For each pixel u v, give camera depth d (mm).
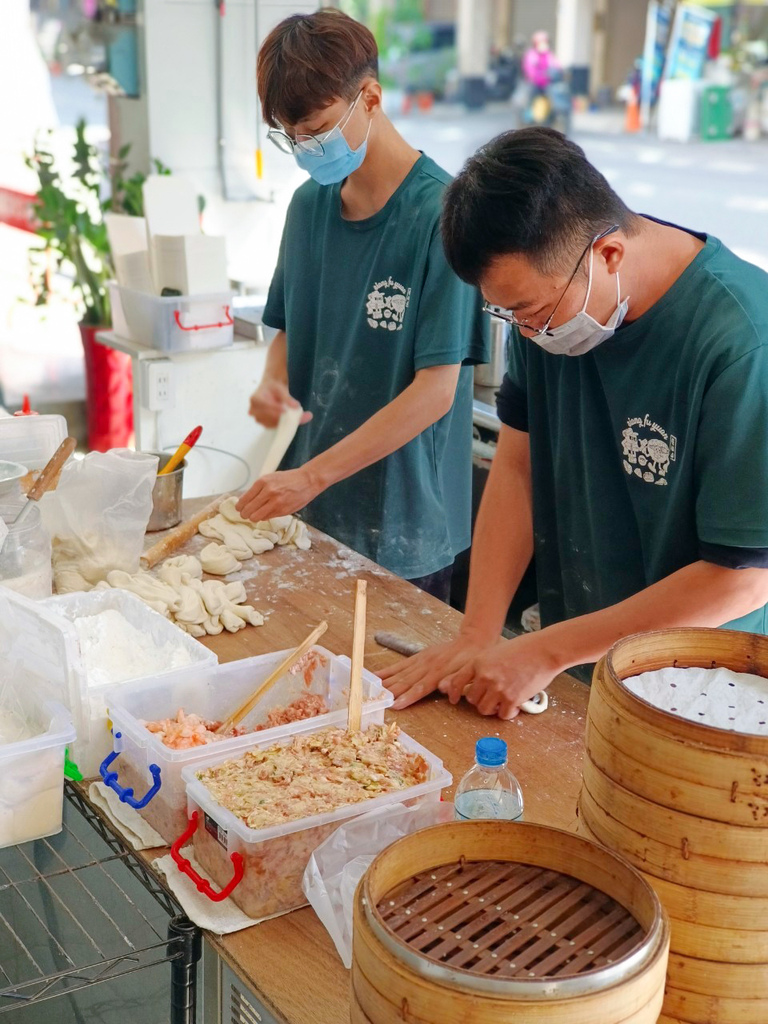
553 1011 749
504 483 1791
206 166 4367
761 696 1014
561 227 1245
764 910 874
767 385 1306
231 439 3695
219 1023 1191
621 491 1608
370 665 1690
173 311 3404
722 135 5523
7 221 5492
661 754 880
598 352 1503
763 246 3965
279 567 2057
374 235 2162
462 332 2084
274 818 1146
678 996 923
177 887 1192
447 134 11727
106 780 1341
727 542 1328
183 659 1528
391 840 1192
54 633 1366
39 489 1697
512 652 1521
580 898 914
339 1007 1027
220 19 4141
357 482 2312
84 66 4367
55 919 1660
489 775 1231
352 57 1890
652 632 1071
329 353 2322
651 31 5566
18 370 5816
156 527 2172
